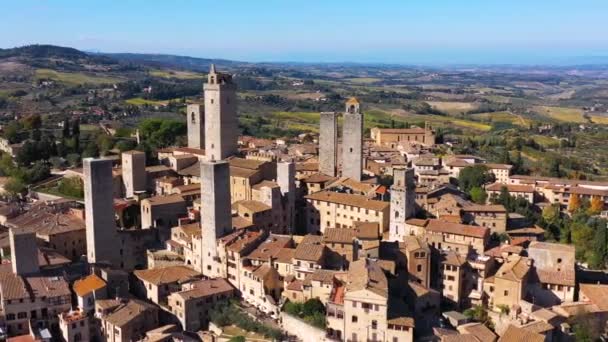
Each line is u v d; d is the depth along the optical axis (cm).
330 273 15962
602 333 15450
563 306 15712
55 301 15588
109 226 18600
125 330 15062
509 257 17575
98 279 16400
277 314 15875
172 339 14700
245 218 19700
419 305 15912
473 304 16925
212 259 18088
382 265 16625
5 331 14950
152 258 19150
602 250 19962
